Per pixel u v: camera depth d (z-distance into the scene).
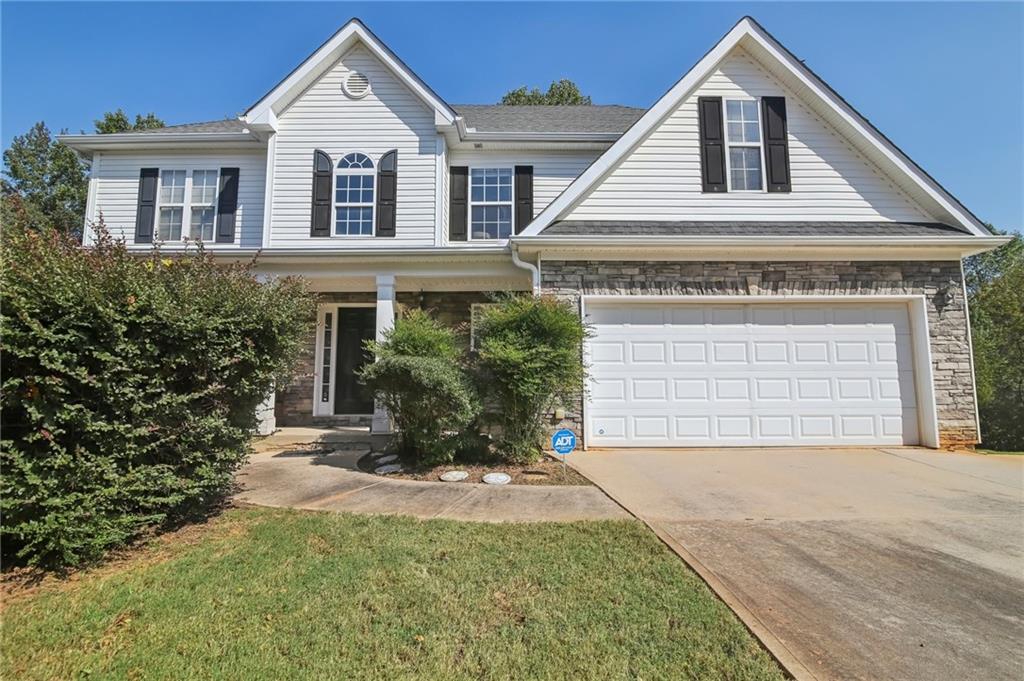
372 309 11.36
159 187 10.87
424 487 5.49
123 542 3.77
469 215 10.75
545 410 7.03
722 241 7.85
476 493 5.25
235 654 2.41
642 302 8.17
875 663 2.37
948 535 4.11
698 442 7.98
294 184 10.34
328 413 11.10
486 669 2.30
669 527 4.23
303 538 3.91
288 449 7.78
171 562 3.49
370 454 7.34
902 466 6.65
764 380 8.12
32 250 3.45
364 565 3.41
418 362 6.03
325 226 10.22
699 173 8.83
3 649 2.46
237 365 4.48
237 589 3.07
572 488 5.47
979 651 2.48
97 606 2.87
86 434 3.55
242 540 3.90
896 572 3.39
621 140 8.72
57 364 3.32
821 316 8.26
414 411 6.31
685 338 8.16
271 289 4.79
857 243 7.87
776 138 8.95
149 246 10.56
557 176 10.98
